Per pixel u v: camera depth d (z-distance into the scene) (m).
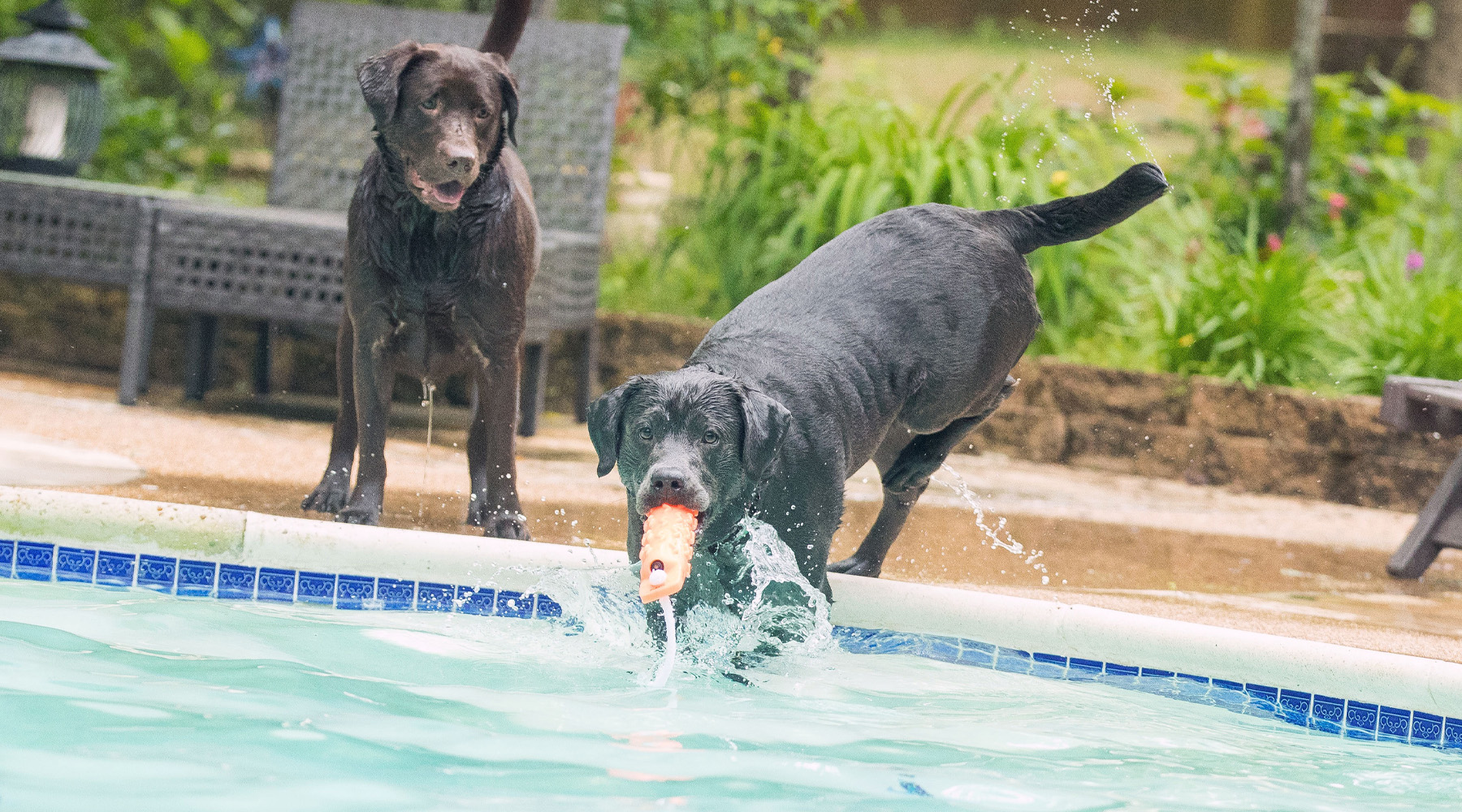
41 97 7.96
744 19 10.02
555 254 6.96
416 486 5.59
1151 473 7.97
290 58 7.84
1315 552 5.98
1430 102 10.65
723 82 9.95
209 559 4.08
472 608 4.08
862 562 4.49
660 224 9.65
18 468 4.95
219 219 6.75
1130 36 19.86
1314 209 10.24
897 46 18.14
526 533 4.68
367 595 4.09
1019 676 3.88
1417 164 11.83
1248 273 8.44
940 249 3.99
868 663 3.91
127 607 3.83
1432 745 3.56
